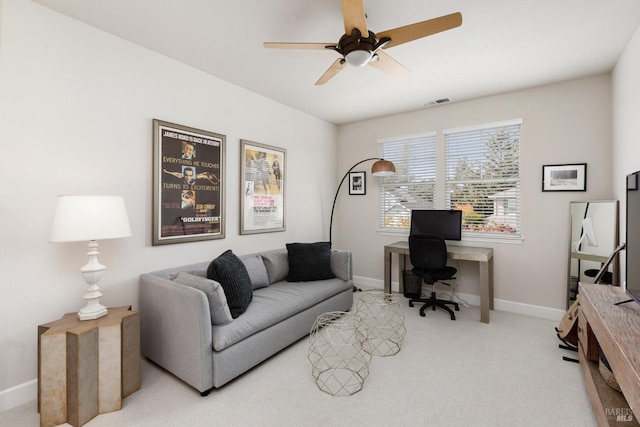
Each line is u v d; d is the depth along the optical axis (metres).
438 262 3.26
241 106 3.32
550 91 3.24
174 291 2.07
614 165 2.84
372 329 2.96
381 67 2.20
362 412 1.79
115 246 2.33
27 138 1.91
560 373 2.20
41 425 1.67
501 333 2.89
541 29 2.21
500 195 3.59
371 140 4.56
